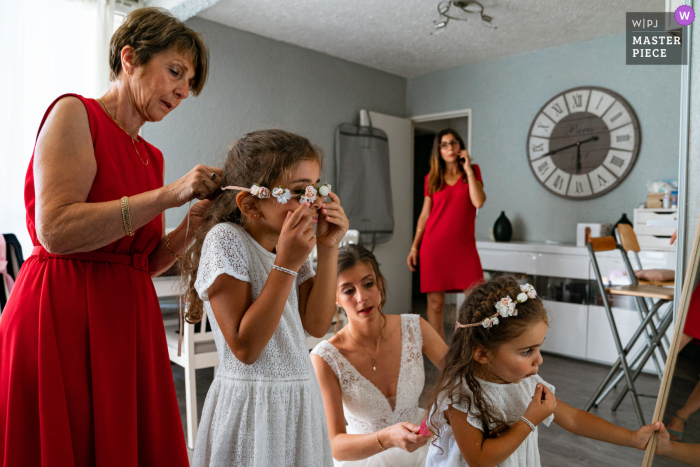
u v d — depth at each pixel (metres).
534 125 4.63
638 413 2.61
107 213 0.98
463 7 3.60
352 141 4.89
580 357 3.81
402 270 5.39
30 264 1.08
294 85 4.53
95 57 3.40
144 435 1.13
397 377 1.47
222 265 0.90
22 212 3.14
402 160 5.38
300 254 0.87
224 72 4.06
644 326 2.73
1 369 1.03
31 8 3.17
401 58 4.89
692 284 1.28
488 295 1.15
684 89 1.83
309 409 0.97
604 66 4.25
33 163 1.04
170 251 1.26
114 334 1.07
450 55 4.80
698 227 1.29
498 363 1.13
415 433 1.21
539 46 4.52
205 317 2.36
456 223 3.56
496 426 1.11
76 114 1.05
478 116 5.03
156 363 1.18
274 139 0.94
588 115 4.32
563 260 3.89
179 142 3.81
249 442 0.93
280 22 4.02
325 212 0.95
